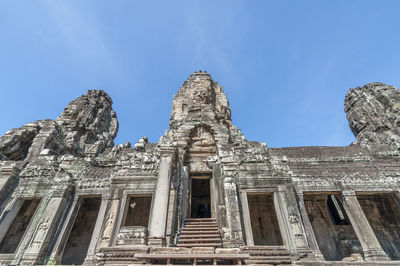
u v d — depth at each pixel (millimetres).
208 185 21312
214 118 19812
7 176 15258
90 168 16703
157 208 10023
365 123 25766
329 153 18547
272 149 20156
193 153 17188
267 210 15859
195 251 7457
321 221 16438
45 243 12281
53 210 13500
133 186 12773
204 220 13062
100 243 10828
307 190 14258
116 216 11555
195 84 27234
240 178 12984
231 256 6539
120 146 22406
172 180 13602
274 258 8023
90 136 26422
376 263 9680
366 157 17656
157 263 6922
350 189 14133
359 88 30078
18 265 11422
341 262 9539
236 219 11648
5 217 13570
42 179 15219
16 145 19406
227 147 16344
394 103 24922
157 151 17422
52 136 19734
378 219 16297
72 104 29281
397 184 14172
